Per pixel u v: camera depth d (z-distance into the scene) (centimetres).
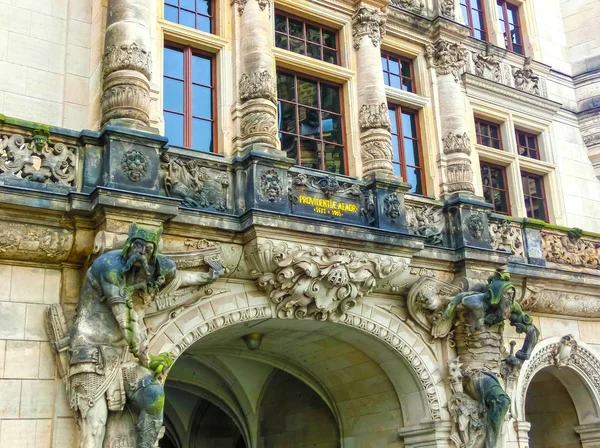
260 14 1372
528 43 2038
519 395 1538
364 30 1534
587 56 2097
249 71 1336
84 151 1109
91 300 1031
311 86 1495
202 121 1339
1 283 1055
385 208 1377
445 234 1508
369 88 1493
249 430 1853
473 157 1761
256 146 1262
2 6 1218
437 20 1675
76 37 1268
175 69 1333
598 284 1702
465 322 1432
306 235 1236
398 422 1500
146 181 1109
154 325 1140
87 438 996
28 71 1213
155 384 1031
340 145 1497
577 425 1753
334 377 1628
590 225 1962
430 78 1670
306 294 1253
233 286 1236
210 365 1744
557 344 1658
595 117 2025
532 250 1622
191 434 2086
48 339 1066
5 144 1055
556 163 1941
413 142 1642
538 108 1941
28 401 1027
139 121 1138
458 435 1405
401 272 1352
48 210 1055
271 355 1628
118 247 1059
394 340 1398
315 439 1720
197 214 1165
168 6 1354
